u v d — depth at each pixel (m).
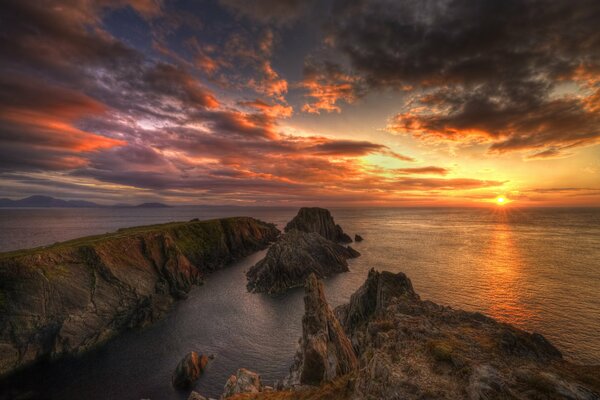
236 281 110.31
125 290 78.81
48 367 56.84
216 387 47.81
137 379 51.12
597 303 71.44
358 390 19.72
